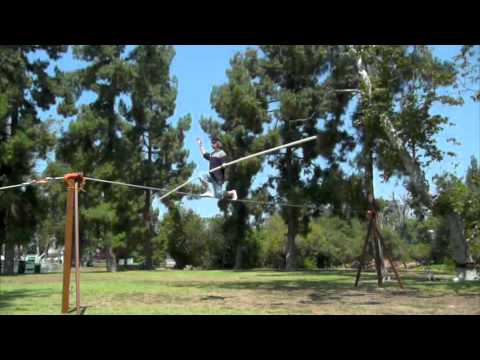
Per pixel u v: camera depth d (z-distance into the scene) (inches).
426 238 2080.5
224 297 693.9
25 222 1711.4
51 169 1851.6
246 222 2065.7
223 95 1871.3
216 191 613.6
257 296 711.7
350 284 1002.7
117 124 1961.1
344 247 2304.4
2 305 583.2
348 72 1201.4
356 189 1248.2
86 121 1876.2
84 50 1899.6
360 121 1021.8
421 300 658.8
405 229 2802.7
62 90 1764.3
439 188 902.4
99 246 2177.7
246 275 1489.9
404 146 887.1
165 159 2181.3
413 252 2203.5
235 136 1876.2
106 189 1941.4
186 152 2206.0
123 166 1958.7
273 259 2359.7
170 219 2367.1
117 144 1957.4
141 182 2117.4
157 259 2436.0
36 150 1656.0
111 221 1871.3
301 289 859.4
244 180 1873.8
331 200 1635.1
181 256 2491.4
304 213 1882.4
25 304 595.2
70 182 546.3
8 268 1738.4
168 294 737.6
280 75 1881.2
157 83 2052.2
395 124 851.4
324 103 1432.1
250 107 1793.8
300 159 1924.2
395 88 855.7
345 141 1450.5
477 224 667.4
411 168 902.4
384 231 2180.1
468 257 1007.6
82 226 1920.5
